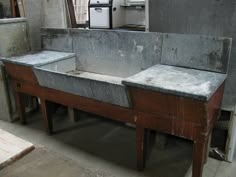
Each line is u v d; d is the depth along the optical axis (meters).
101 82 1.79
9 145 1.16
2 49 2.54
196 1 1.80
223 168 2.00
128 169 2.00
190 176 1.91
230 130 1.98
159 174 1.94
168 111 1.63
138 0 2.69
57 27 2.82
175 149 2.25
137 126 1.84
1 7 3.34
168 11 1.95
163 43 2.02
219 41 1.75
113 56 2.38
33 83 2.35
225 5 1.71
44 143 2.36
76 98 2.09
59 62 2.44
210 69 1.84
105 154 2.19
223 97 1.93
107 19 2.56
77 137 2.46
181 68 1.94
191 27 1.90
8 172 1.05
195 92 1.45
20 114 2.67
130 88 1.68
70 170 1.07
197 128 1.57
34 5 2.76
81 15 3.26
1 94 2.68
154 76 1.75
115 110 1.90
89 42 2.49
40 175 1.04
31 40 2.86
